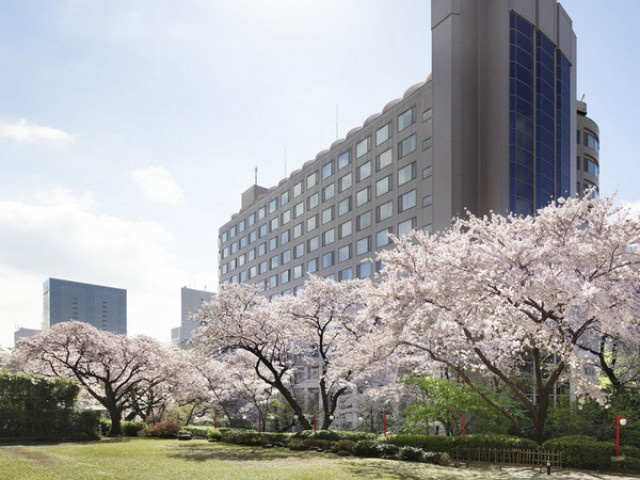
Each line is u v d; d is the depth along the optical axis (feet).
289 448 102.58
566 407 91.76
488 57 179.22
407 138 196.24
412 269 79.36
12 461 73.82
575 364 70.85
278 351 129.18
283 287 278.67
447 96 175.11
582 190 235.20
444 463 77.41
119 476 62.44
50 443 116.57
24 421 120.78
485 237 78.07
